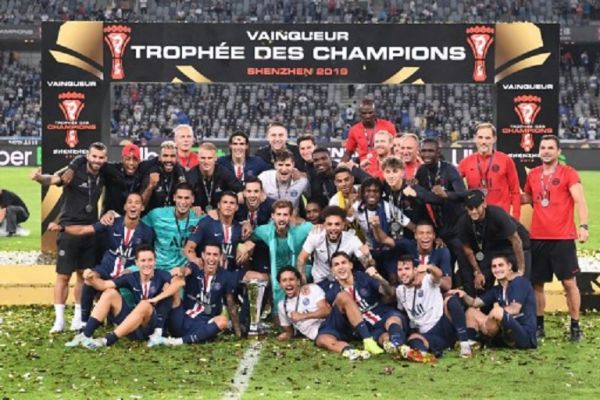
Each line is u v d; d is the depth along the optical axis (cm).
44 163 2231
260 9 7406
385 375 1278
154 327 1470
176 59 2225
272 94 6819
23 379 1248
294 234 1568
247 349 1435
